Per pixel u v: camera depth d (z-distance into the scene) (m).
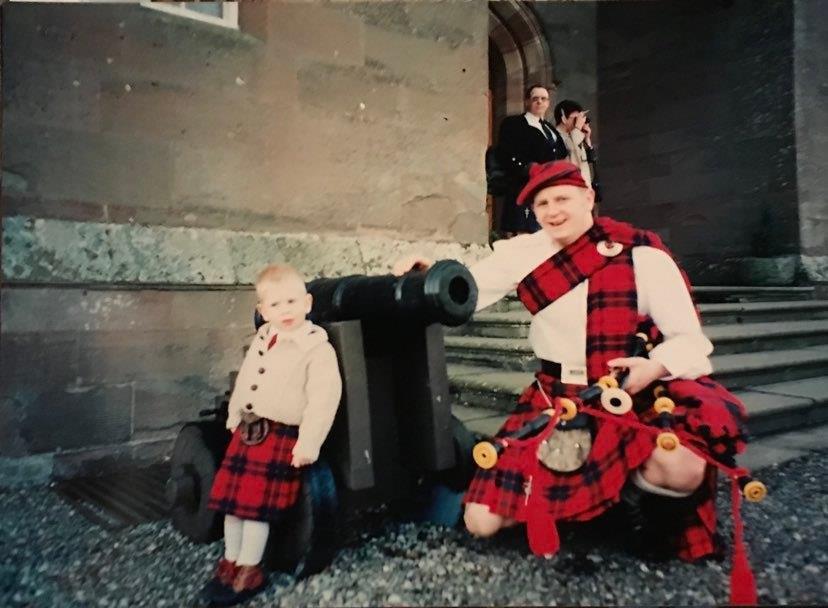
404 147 5.41
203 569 2.49
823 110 7.55
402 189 5.40
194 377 4.28
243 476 2.33
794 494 2.99
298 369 2.36
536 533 2.14
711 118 8.19
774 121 7.57
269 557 2.47
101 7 4.04
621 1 9.15
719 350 4.90
